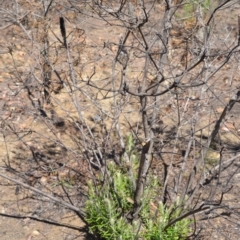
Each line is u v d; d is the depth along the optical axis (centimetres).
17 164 535
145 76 389
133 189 430
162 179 493
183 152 532
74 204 486
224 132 587
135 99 595
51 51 606
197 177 504
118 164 469
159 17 510
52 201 491
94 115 602
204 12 457
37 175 520
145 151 393
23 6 614
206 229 457
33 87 662
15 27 775
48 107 621
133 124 577
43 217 478
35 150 554
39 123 601
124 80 396
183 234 420
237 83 625
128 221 422
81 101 620
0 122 602
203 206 382
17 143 567
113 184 430
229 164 493
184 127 571
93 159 519
